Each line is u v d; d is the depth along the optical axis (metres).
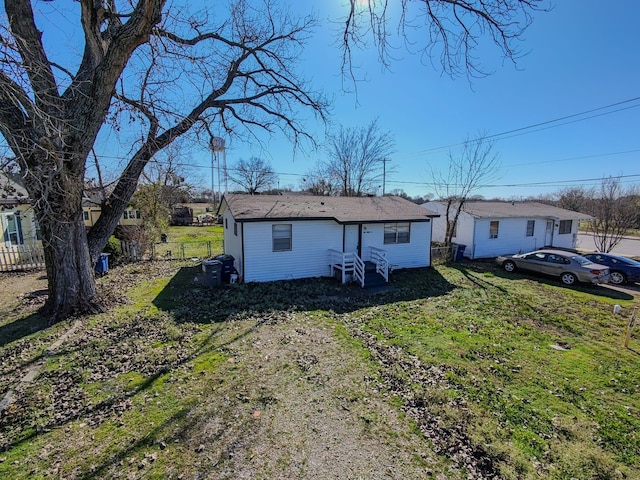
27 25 6.46
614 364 6.08
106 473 3.35
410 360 5.99
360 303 9.58
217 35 9.32
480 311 9.01
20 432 3.93
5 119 6.39
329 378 5.29
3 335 6.74
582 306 9.67
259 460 3.57
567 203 28.64
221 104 9.88
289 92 10.77
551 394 5.05
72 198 7.27
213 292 10.27
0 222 14.47
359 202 15.68
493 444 3.87
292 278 12.52
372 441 3.89
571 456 3.75
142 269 13.74
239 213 11.70
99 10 6.88
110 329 7.10
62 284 7.75
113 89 7.19
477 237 18.33
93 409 4.39
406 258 15.01
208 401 4.61
